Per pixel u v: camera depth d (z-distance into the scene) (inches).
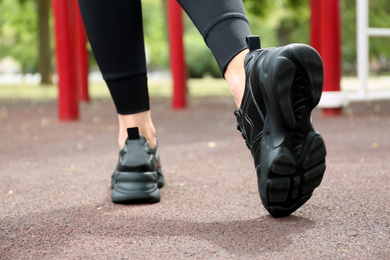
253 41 50.0
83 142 136.2
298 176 48.7
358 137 132.4
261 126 49.5
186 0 54.1
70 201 65.5
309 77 45.4
